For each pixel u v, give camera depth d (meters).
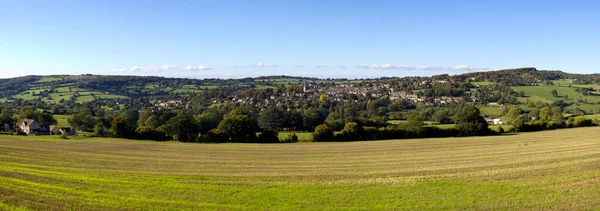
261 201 25.67
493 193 26.56
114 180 32.72
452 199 25.27
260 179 34.97
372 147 70.00
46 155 52.25
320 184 31.69
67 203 24.03
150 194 27.38
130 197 26.31
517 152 54.16
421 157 53.06
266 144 78.69
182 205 24.38
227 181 33.53
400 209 23.30
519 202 23.77
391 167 43.31
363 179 34.28
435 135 90.00
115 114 149.88
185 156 56.97
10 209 22.30
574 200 23.58
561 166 37.16
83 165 44.44
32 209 22.45
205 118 113.38
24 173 34.50
